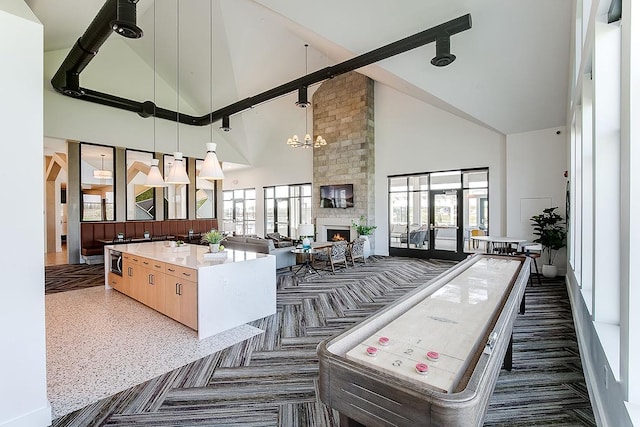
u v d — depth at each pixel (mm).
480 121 6777
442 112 8469
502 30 4551
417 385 1125
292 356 3189
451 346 1507
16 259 2027
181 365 2998
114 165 9109
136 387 2631
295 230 12062
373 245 9766
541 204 6750
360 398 1250
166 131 10102
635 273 1486
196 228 11055
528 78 5332
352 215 9867
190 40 7648
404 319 1850
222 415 2289
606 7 2236
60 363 3014
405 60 5441
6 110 1996
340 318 4301
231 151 12039
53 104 7875
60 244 10531
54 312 4434
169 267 4035
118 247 5531
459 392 1113
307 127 11375
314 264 8109
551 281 6227
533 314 4414
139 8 6742
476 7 4191
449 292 2387
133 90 9312
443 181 8562
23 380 2051
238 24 6793
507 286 2561
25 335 2061
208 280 3646
